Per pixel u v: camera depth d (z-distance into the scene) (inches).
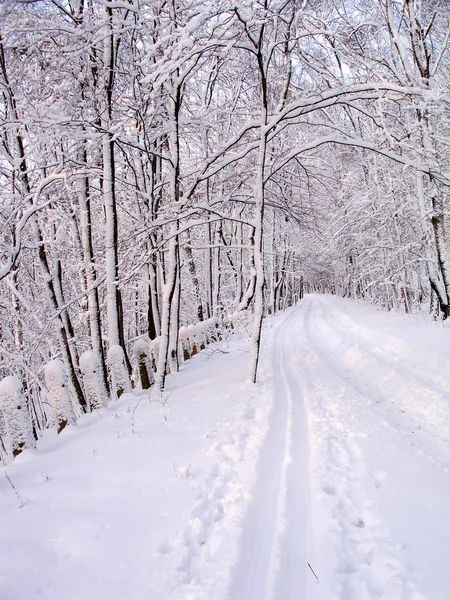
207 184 463.2
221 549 112.9
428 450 174.7
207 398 266.7
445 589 94.3
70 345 368.8
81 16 277.9
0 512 129.8
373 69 269.6
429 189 422.0
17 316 395.2
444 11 337.7
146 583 100.9
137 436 198.2
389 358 353.4
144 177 395.5
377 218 603.5
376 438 186.5
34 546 112.5
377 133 348.8
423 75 362.3
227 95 530.0
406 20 376.5
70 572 104.0
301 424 217.5
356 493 141.9
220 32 261.4
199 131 410.0
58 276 354.3
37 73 303.0
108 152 286.4
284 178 410.0
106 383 291.4
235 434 197.3
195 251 813.9
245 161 438.0
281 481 154.4
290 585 102.8
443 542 111.7
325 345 519.2
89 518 127.0
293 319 895.1
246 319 713.0
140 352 314.3
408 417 220.4
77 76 285.0
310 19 280.1
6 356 390.0
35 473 159.8
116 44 297.6
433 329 391.9
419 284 701.9
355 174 624.1
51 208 336.2
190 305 708.0
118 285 296.7
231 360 417.4
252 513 132.0
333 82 290.8
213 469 161.5
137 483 150.3
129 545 115.5
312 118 355.9
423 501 132.9
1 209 301.1
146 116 296.0
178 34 218.7
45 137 252.5
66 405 220.5
